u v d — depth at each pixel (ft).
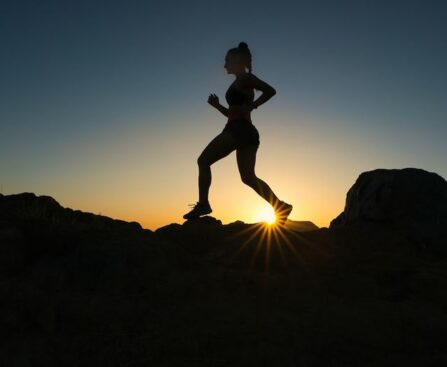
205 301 13.30
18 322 11.37
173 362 9.73
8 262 14.11
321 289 14.89
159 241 16.35
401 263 17.37
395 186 21.85
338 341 10.89
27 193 19.47
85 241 15.47
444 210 21.36
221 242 18.92
